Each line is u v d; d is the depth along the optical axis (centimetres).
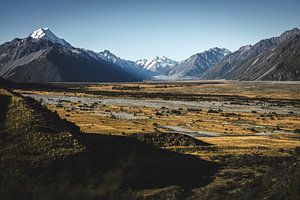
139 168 6725
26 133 6309
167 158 7962
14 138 6119
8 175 4900
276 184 5000
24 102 7700
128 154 7781
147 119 15262
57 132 6631
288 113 18988
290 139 11438
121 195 4916
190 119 15838
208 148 9231
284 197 4534
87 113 16138
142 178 6153
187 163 7556
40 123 6744
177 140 9806
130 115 16412
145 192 5403
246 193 5006
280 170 5866
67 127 7494
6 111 7238
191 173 6744
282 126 14562
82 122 12812
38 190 4216
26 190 4172
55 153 5744
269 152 8788
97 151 6844
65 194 4253
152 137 9794
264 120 16138
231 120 15975
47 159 5531
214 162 7712
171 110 18800
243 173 6656
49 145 6012
